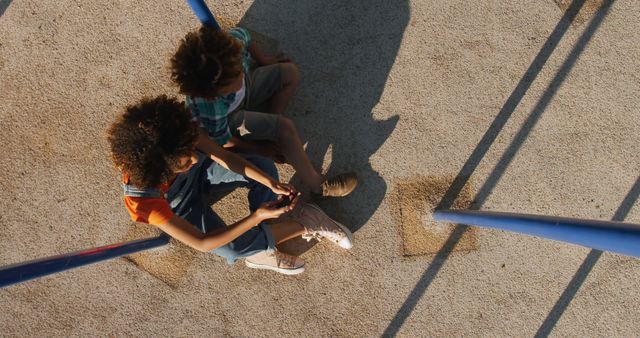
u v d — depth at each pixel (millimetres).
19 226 2654
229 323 2645
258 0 2650
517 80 2613
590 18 2613
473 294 2613
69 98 2650
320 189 2518
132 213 1961
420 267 2623
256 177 2166
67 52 2656
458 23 2631
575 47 2611
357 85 2637
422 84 2623
